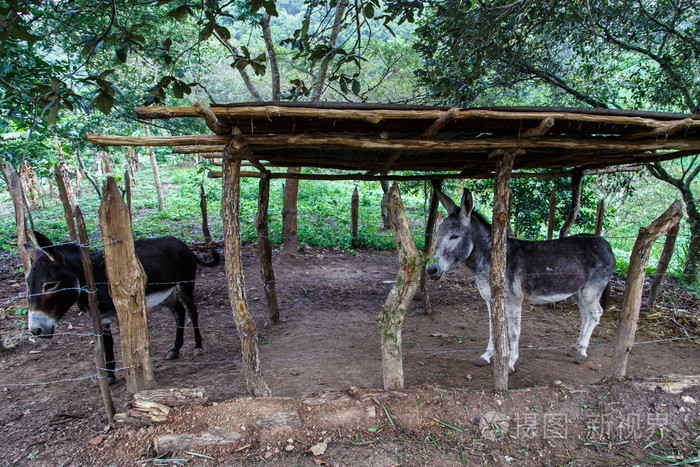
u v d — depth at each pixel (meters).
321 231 10.88
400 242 3.00
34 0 2.88
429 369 4.12
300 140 2.95
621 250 11.23
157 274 4.03
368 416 2.99
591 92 6.91
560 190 8.21
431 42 6.04
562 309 6.22
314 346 4.80
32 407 3.42
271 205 13.98
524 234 9.13
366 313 6.04
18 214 5.00
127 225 2.84
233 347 4.80
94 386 3.82
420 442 2.85
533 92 9.45
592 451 2.86
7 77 4.66
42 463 2.68
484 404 3.13
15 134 7.99
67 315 5.74
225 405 2.97
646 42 6.65
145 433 2.85
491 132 3.35
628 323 3.35
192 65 11.09
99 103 2.97
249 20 7.71
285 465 2.62
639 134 3.21
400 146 3.04
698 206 7.25
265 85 17.58
